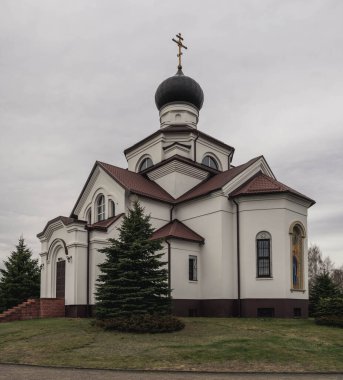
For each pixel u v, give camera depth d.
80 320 23.84
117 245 22.03
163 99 39.25
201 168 34.94
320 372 13.55
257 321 23.27
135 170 38.50
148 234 22.73
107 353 15.80
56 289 30.23
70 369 13.83
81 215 34.81
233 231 29.03
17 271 39.75
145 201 30.70
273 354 15.53
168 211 32.00
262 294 27.23
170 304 22.02
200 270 29.44
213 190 29.19
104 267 21.94
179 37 41.59
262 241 28.08
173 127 38.00
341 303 22.92
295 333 19.61
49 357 15.55
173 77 39.31
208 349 16.09
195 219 30.59
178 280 28.03
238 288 28.03
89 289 27.64
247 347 16.42
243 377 12.78
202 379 12.46
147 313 20.59
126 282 21.05
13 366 14.52
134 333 19.12
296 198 28.80
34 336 19.28
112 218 30.58
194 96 39.06
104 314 21.16
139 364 14.29
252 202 28.53
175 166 33.47
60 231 29.88
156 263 21.81
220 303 27.86
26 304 26.88
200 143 37.09
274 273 27.23
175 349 16.14
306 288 28.55
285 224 27.62
